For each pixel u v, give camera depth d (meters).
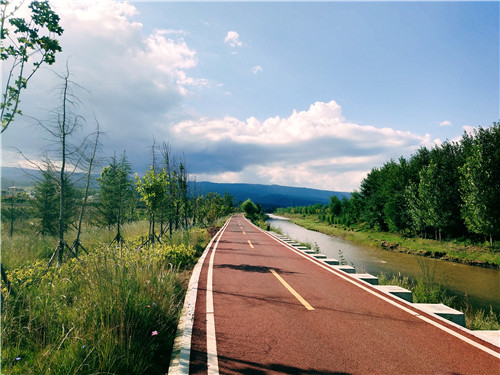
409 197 27.69
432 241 24.58
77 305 4.38
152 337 4.09
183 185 22.89
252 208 63.75
